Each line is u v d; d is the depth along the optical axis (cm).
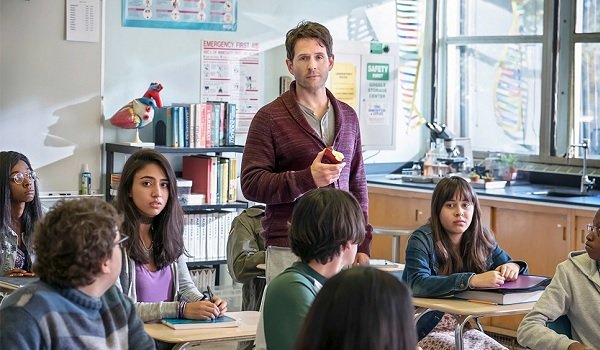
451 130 793
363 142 743
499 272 405
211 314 338
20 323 225
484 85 773
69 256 230
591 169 698
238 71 676
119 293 252
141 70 634
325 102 371
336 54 721
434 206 421
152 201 348
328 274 260
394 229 617
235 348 596
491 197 645
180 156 656
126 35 627
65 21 596
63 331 231
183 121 616
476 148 784
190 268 627
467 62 784
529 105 742
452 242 422
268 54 691
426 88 793
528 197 621
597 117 701
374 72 743
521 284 395
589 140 705
